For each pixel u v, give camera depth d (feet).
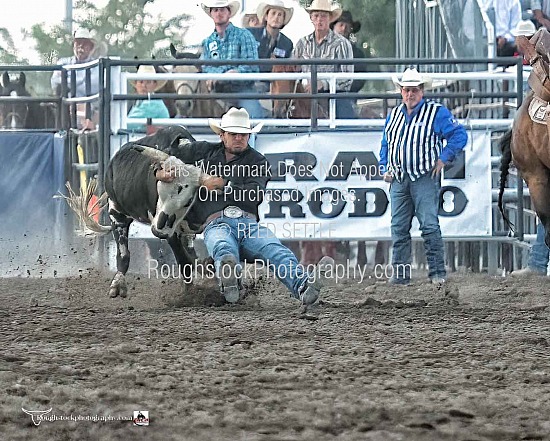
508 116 122.31
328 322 71.56
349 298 90.02
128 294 86.84
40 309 78.28
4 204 121.90
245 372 53.78
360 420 44.55
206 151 78.74
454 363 56.75
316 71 112.37
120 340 63.72
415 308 79.92
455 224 112.06
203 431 42.78
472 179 111.96
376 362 56.70
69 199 86.94
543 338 64.28
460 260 123.85
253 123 113.50
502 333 67.00
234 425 43.62
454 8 124.98
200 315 74.69
